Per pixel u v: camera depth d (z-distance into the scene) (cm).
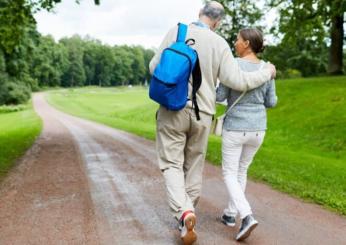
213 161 1070
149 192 670
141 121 4131
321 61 5209
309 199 643
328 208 591
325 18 2617
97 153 1246
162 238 449
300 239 454
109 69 18975
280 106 2683
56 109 6706
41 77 13600
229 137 454
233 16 3512
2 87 6675
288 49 5022
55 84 15562
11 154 1166
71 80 17375
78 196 642
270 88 456
